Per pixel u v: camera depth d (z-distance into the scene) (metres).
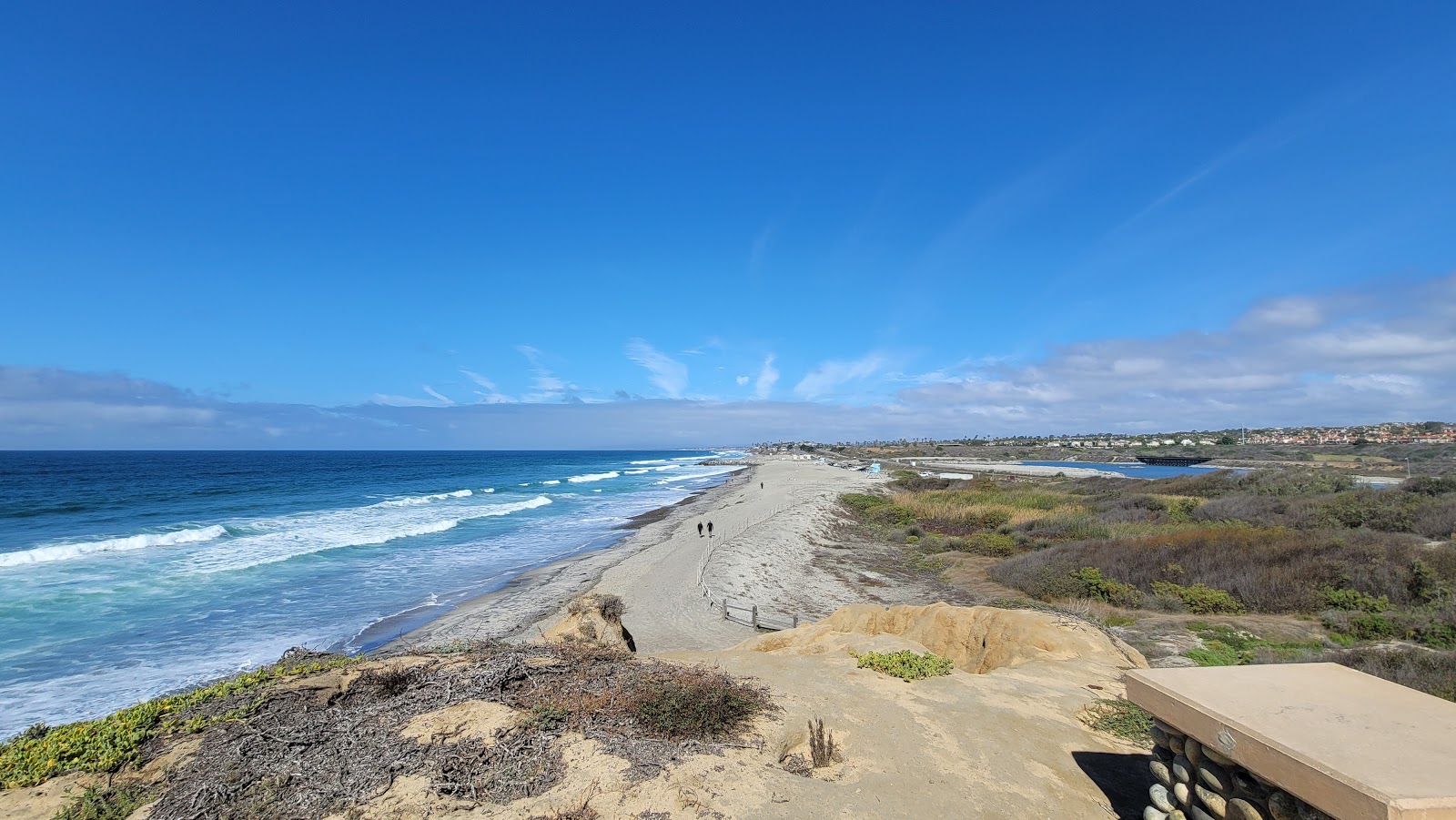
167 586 21.69
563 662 7.27
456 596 21.62
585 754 4.98
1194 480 44.75
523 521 42.97
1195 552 20.03
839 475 86.19
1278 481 37.94
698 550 30.86
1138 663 9.35
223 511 44.97
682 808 4.37
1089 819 4.76
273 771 4.62
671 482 86.81
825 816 4.48
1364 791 2.80
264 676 6.43
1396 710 3.71
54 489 59.38
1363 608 15.05
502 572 25.83
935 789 5.04
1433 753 3.17
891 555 30.06
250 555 27.80
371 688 6.30
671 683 6.42
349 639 16.59
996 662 10.04
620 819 4.19
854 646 9.46
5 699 12.33
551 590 22.67
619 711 5.92
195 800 4.24
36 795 4.33
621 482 86.44
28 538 31.00
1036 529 31.47
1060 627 10.00
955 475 73.31
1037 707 6.90
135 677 13.52
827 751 5.44
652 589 23.17
